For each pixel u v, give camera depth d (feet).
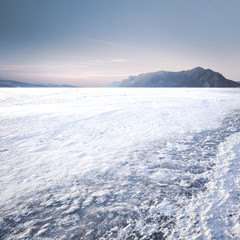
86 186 11.46
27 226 8.10
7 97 84.07
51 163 14.99
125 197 10.18
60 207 9.42
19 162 15.20
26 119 32.96
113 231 7.72
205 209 8.77
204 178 12.00
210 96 87.40
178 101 63.87
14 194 10.57
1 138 22.15
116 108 46.83
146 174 12.92
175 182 11.64
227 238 7.00
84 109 45.21
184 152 17.21
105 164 14.73
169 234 7.39
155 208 9.10
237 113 39.19
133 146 19.31
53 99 74.64
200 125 28.53
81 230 7.82
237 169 12.99
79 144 20.07
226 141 20.21
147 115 37.47
